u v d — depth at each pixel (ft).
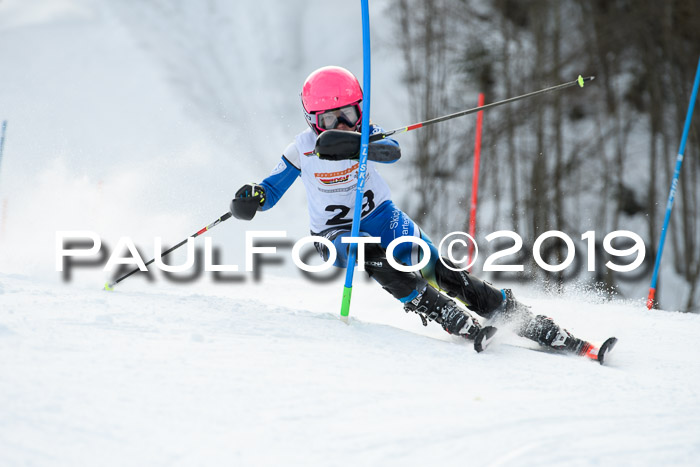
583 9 137.39
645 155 141.59
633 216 136.36
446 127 135.95
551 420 17.22
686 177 127.34
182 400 16.12
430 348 23.63
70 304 24.89
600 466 14.75
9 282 29.27
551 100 130.21
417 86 141.38
